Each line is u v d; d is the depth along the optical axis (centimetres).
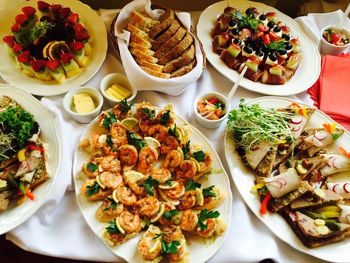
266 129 61
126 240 50
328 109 69
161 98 65
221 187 55
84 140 57
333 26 79
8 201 51
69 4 71
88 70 65
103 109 64
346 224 53
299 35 77
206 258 49
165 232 50
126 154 55
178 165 56
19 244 50
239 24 74
